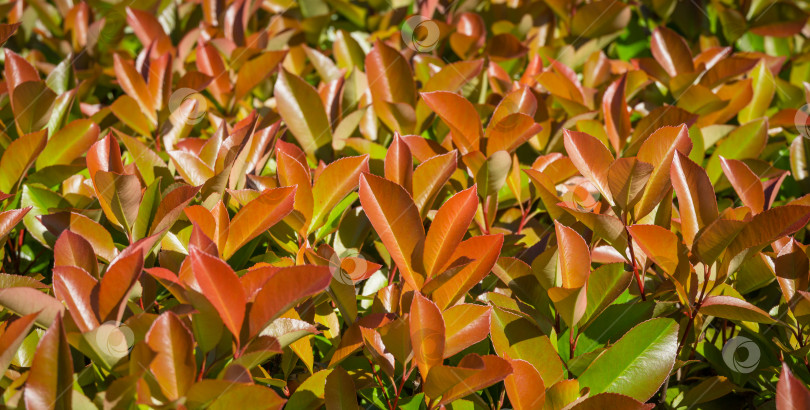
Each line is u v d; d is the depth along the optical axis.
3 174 1.23
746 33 1.76
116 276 1.03
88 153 1.17
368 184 1.08
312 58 1.50
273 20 1.69
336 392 1.08
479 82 1.46
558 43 1.70
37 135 1.22
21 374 1.08
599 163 1.13
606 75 1.54
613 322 1.15
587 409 1.06
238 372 1.00
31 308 1.04
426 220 1.29
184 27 1.75
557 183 1.30
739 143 1.38
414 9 1.75
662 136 1.13
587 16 1.63
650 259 1.16
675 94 1.50
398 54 1.39
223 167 1.20
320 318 1.17
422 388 1.09
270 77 1.53
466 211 1.09
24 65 1.35
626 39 1.82
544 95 1.49
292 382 1.14
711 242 1.09
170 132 1.37
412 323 1.05
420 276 1.08
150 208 1.17
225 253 1.13
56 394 1.00
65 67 1.45
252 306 1.02
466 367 1.04
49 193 1.24
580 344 1.14
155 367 1.00
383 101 1.35
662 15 1.81
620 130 1.37
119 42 1.61
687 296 1.12
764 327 1.17
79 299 1.04
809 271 1.12
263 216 1.12
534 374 1.06
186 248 1.17
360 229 1.25
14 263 1.26
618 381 1.10
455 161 1.16
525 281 1.16
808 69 1.58
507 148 1.25
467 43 1.57
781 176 1.25
